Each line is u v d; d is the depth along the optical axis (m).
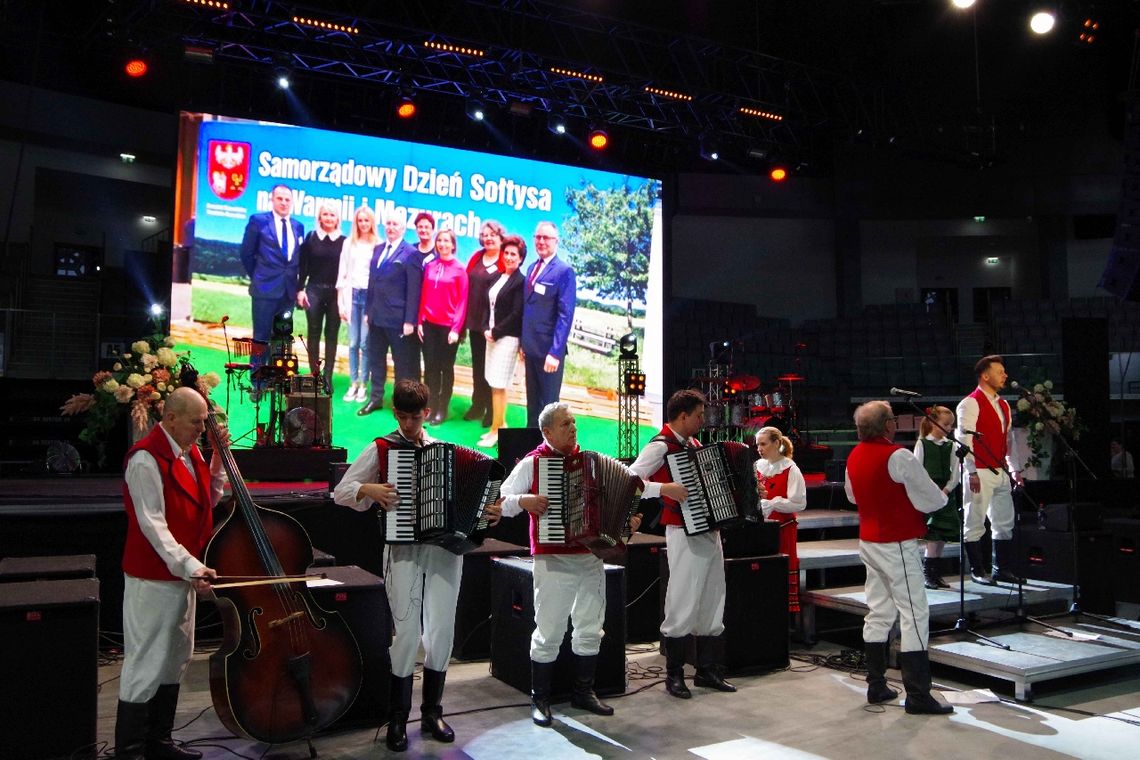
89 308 14.47
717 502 4.91
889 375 17.22
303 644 3.72
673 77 14.09
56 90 14.16
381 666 4.50
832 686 5.32
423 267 11.18
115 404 6.30
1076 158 17.72
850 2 14.75
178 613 3.77
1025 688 4.94
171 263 10.23
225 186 10.45
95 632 3.83
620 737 4.37
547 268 11.82
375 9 11.55
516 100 12.67
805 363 17.53
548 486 4.59
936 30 15.79
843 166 18.72
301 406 8.89
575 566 4.64
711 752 4.17
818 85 14.82
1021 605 6.16
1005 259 19.42
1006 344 17.22
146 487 3.67
